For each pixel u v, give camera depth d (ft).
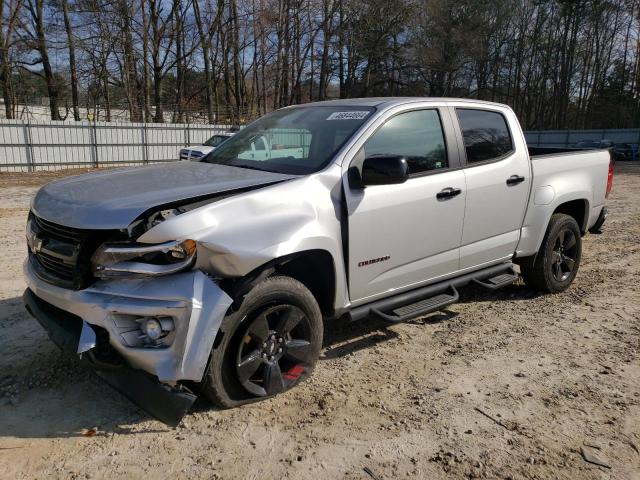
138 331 9.63
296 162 12.78
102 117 130.72
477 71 179.63
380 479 9.16
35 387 11.74
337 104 14.71
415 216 13.47
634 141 129.08
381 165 11.68
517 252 17.13
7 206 40.06
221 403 10.64
